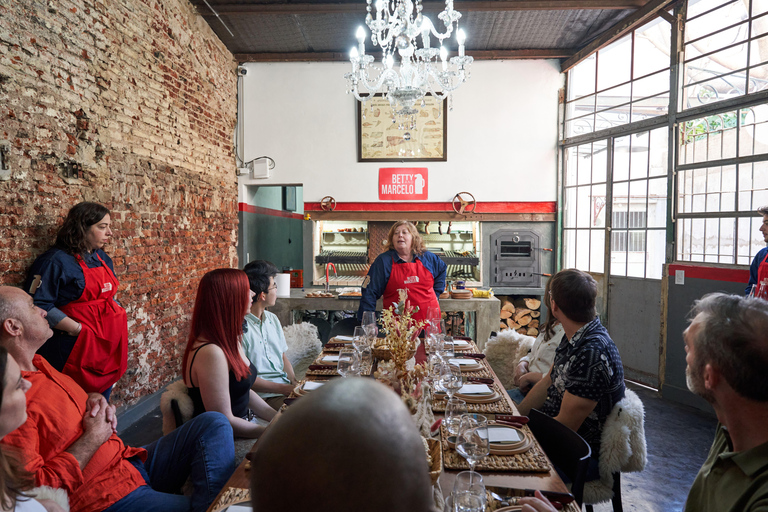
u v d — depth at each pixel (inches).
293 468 13.4
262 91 258.4
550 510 46.8
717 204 170.7
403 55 142.8
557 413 85.3
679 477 120.2
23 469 44.6
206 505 67.9
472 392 88.2
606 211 226.2
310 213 261.1
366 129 255.8
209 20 217.8
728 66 165.8
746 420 41.8
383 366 86.7
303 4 202.4
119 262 156.5
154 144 177.9
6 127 111.8
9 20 112.0
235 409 89.6
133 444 144.0
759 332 40.5
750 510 38.7
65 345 118.1
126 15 159.0
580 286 81.1
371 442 13.4
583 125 241.1
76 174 135.6
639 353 205.5
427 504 14.6
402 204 259.3
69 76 132.7
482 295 214.7
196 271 212.1
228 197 248.7
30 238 119.6
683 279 179.0
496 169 256.2
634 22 203.6
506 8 199.2
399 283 155.9
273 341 118.6
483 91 255.0
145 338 171.9
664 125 192.1
